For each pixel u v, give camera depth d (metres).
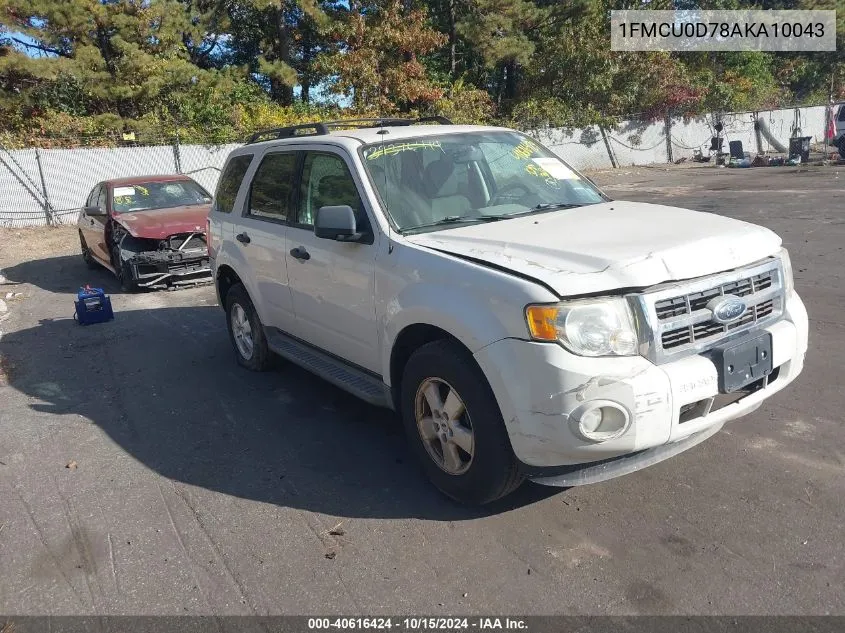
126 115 24.73
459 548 3.33
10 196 18.34
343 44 28.25
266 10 28.89
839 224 10.78
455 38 31.41
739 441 4.16
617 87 30.55
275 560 3.34
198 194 11.30
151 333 7.80
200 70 24.58
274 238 5.12
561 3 30.62
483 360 3.21
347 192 4.35
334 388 5.64
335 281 4.38
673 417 3.07
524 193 4.55
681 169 26.19
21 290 10.94
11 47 22.77
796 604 2.79
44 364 6.84
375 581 3.13
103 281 11.34
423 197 4.23
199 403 5.49
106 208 10.82
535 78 32.09
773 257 3.59
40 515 3.88
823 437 4.13
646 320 3.04
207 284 10.37
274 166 5.34
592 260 3.19
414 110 28.06
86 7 22.36
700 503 3.54
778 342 3.43
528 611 2.88
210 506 3.88
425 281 3.59
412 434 3.84
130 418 5.27
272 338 5.51
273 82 31.66
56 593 3.19
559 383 2.99
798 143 22.83
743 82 35.16
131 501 3.99
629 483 3.79
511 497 3.74
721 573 3.01
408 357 3.98
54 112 22.28
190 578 3.24
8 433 5.08
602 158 29.59
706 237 3.43
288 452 4.52
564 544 3.30
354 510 3.74
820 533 3.22
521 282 3.12
